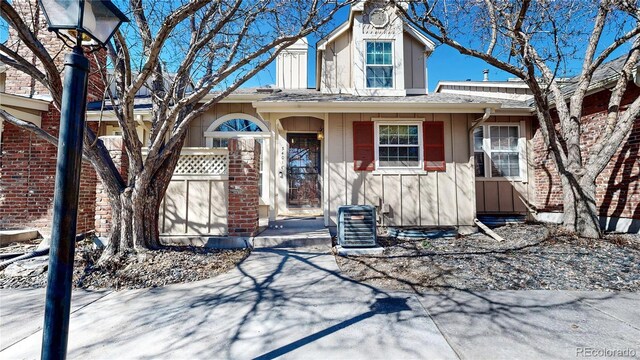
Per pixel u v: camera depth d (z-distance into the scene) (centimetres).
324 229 707
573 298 358
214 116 917
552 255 523
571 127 679
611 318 307
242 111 923
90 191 713
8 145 726
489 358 240
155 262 468
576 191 659
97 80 873
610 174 720
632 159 673
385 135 774
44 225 718
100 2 217
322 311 327
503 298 360
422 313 321
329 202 752
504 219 843
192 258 496
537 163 891
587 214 638
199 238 591
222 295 374
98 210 584
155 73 544
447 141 770
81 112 197
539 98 625
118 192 495
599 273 435
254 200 627
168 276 434
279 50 516
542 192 872
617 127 625
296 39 500
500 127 916
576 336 272
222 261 499
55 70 404
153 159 490
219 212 611
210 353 250
